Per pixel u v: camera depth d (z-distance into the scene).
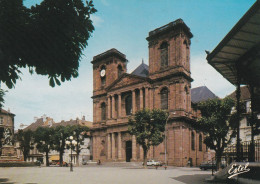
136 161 52.34
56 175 24.00
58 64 6.56
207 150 57.84
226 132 30.50
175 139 48.66
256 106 13.27
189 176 21.23
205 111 32.12
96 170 33.97
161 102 53.06
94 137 64.94
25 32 6.12
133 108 55.81
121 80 59.53
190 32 54.53
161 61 54.88
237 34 10.95
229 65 14.23
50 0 6.47
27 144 69.31
